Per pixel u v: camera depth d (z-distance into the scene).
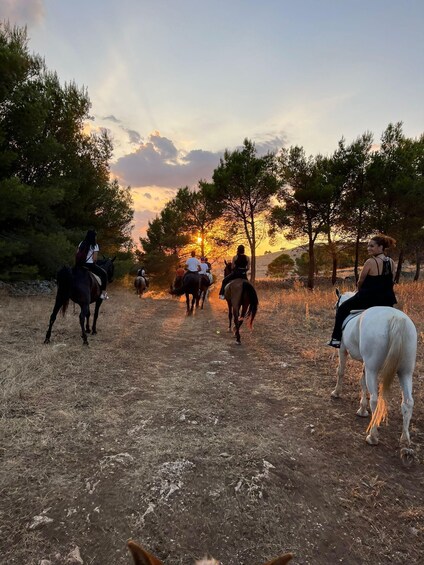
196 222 32.47
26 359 5.88
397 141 22.70
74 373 5.68
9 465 3.21
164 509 2.80
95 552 2.41
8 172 13.31
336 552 2.51
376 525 2.77
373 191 22.92
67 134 16.25
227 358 7.14
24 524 2.58
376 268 4.48
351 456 3.71
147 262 37.03
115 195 19.41
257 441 3.88
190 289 12.86
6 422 3.95
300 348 7.88
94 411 4.41
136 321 10.97
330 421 4.46
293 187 24.83
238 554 2.45
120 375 5.77
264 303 15.11
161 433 3.98
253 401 5.02
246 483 3.15
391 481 3.32
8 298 11.85
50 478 3.09
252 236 26.47
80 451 3.54
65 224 17.47
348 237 25.52
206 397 5.07
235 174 23.94
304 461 3.57
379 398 3.71
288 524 2.72
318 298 14.19
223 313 14.04
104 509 2.77
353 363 6.82
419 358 6.80
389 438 4.09
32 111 12.71
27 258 13.87
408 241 23.17
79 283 7.16
